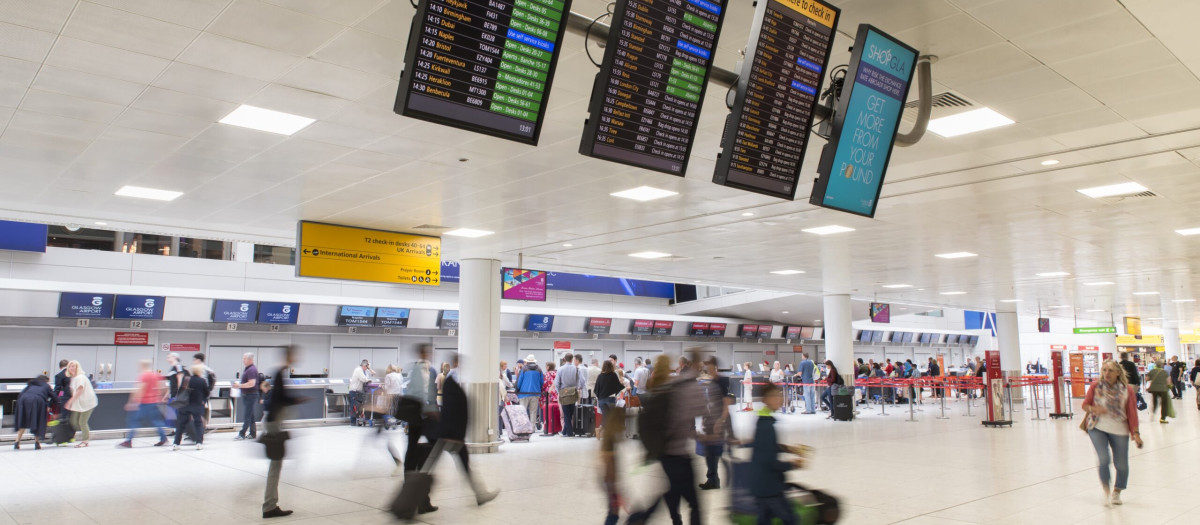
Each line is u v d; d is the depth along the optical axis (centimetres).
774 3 477
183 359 1922
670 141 471
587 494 920
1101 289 2345
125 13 470
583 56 548
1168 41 523
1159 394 1839
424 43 396
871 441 1443
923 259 1653
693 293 3288
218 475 1090
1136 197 1013
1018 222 1207
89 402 1469
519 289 1597
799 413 2231
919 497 870
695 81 474
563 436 1622
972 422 1834
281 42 518
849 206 528
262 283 2228
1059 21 495
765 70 488
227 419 1802
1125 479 818
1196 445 1342
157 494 938
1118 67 571
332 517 805
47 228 1891
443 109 404
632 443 1416
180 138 723
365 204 1037
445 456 1305
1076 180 917
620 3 429
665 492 577
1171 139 749
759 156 499
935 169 866
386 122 684
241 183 905
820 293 2391
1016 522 742
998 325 2980
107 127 688
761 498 526
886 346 4016
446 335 2372
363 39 516
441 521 776
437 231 1258
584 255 1566
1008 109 662
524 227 1227
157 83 586
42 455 1323
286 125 691
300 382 1911
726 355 3241
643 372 1709
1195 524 722
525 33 426
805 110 515
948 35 520
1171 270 1859
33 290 1669
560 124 698
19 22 479
